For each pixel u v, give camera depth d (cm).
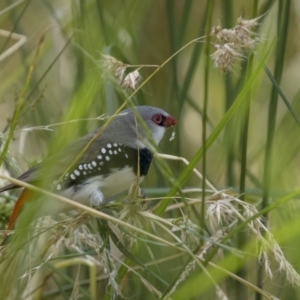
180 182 551
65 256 556
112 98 665
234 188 678
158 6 879
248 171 725
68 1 750
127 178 665
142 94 773
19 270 586
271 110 611
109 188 662
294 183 618
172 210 739
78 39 617
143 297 672
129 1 654
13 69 783
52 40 758
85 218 538
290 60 911
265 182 604
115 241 561
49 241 591
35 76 779
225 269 502
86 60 598
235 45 453
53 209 609
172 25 759
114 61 501
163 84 844
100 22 625
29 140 818
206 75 480
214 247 521
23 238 532
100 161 644
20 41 707
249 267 709
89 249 648
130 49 751
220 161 709
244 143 596
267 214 622
